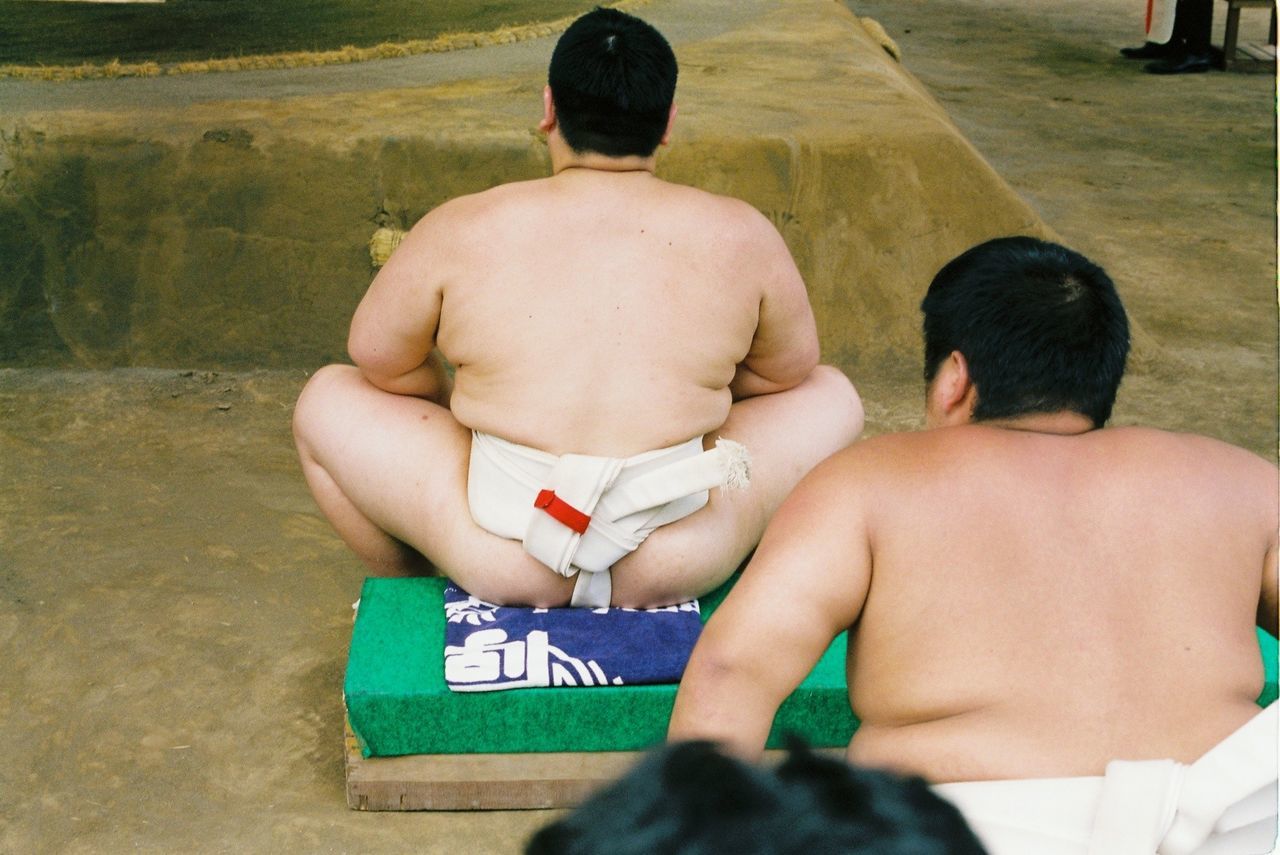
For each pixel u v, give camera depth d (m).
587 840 0.57
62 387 3.71
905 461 1.37
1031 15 12.55
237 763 2.24
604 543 2.06
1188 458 1.34
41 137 3.76
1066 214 5.79
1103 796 1.13
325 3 5.43
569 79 2.07
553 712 2.04
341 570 2.88
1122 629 1.24
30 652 2.53
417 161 3.77
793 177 3.85
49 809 2.12
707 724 1.36
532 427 2.05
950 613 1.27
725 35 5.52
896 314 3.90
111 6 5.13
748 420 2.32
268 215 3.79
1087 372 1.39
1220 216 5.80
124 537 2.97
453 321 2.09
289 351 3.85
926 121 4.08
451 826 2.06
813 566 1.34
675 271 2.07
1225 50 9.68
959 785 1.20
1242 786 1.09
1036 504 1.30
